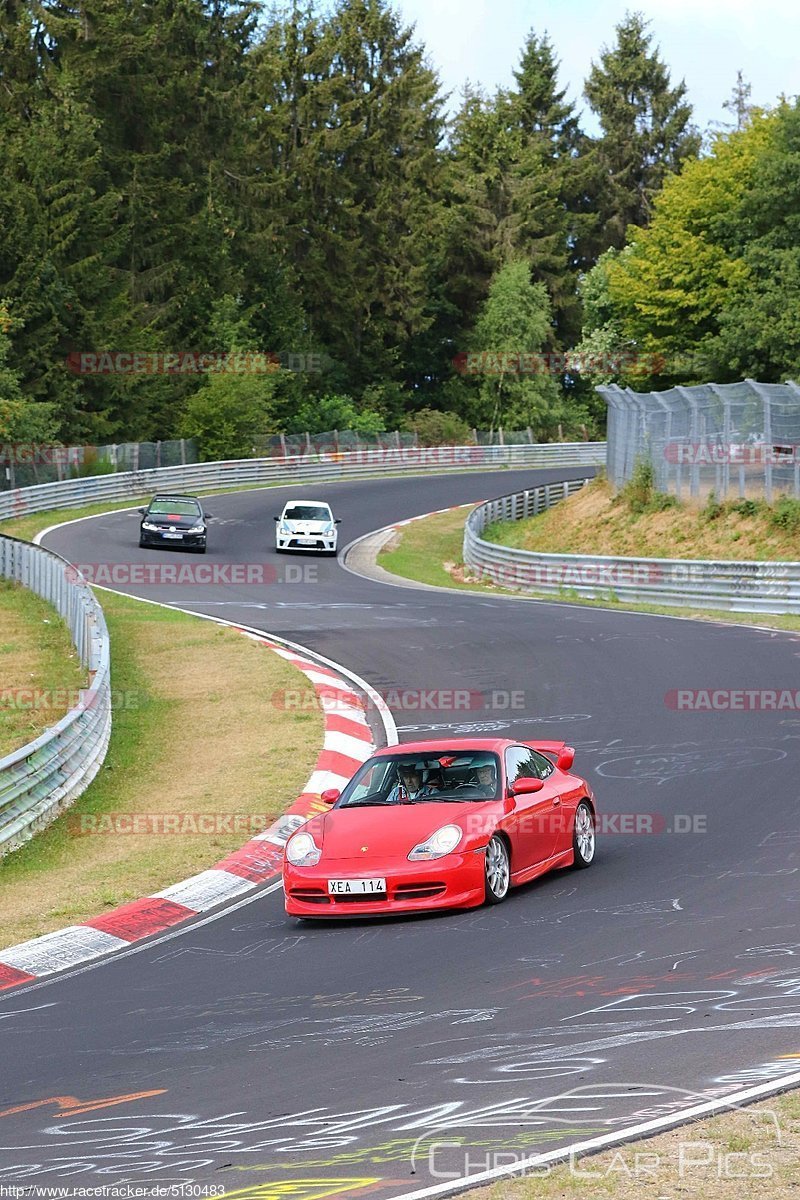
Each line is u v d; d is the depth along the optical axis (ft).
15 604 240.12
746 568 243.40
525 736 144.77
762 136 522.88
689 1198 39.52
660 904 82.89
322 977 72.79
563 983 66.80
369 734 150.61
